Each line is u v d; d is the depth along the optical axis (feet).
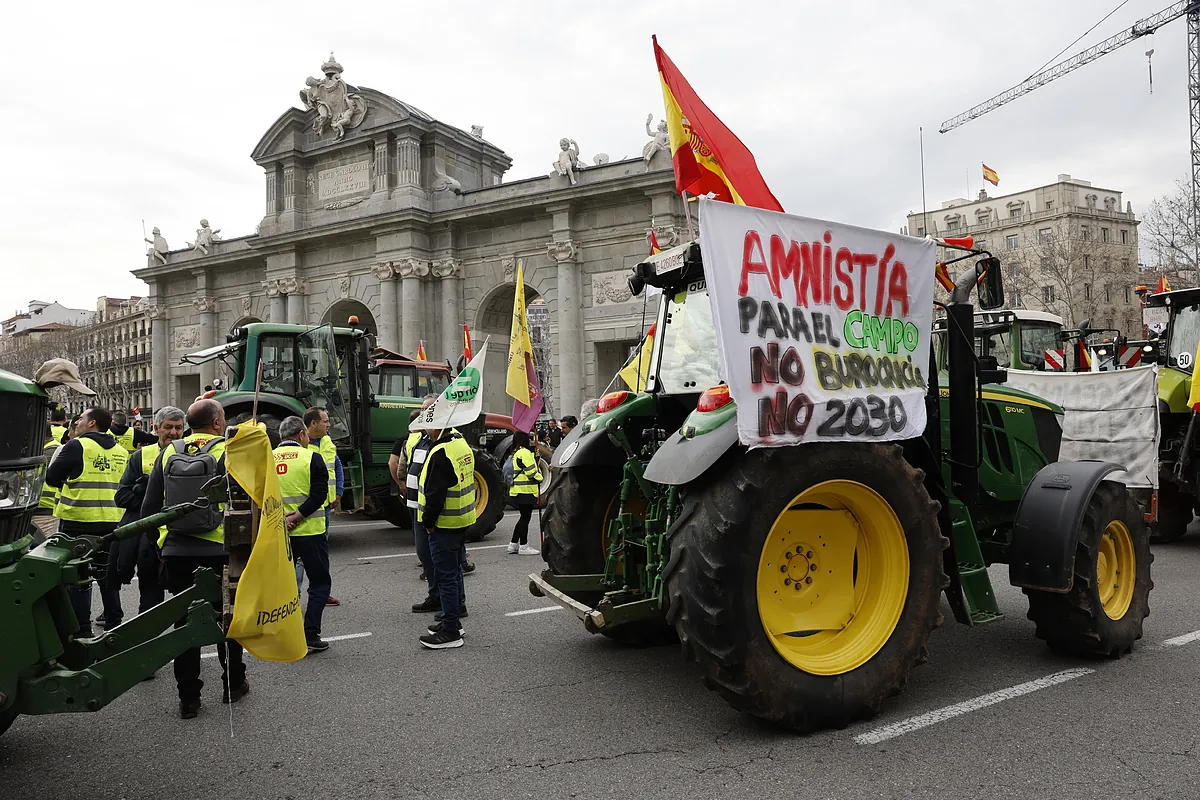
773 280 12.44
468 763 12.07
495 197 103.55
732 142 19.47
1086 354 40.01
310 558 18.44
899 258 14.02
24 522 10.50
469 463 19.47
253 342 35.55
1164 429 30.55
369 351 36.45
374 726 13.76
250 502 12.22
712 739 12.71
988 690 14.80
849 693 12.85
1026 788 10.78
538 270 99.50
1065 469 16.55
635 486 18.54
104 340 220.84
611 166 94.43
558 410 95.91
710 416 13.05
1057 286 157.89
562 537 18.44
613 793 10.90
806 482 12.66
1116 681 15.25
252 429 11.09
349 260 111.86
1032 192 243.40
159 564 16.79
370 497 38.09
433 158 108.99
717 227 11.99
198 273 128.06
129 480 18.97
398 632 20.42
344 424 34.91
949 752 12.00
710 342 16.37
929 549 13.79
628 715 13.93
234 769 12.11
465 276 105.19
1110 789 10.73
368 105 110.52
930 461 14.83
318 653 18.45
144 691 16.01
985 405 18.38
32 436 10.66
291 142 115.75
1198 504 31.01
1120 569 17.12
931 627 13.75
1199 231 89.97
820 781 11.09
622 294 93.15
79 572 10.09
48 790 11.51
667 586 12.72
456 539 19.01
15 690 9.53
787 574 13.56
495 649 18.52
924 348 14.35
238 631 10.59
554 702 14.74
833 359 12.95
